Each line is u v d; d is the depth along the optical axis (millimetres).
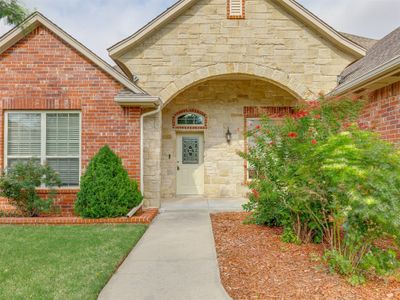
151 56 10125
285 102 12742
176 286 4262
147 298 3918
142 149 9539
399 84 7562
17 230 7223
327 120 6223
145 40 10148
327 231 5645
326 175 4809
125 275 4664
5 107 9211
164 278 4535
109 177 8414
